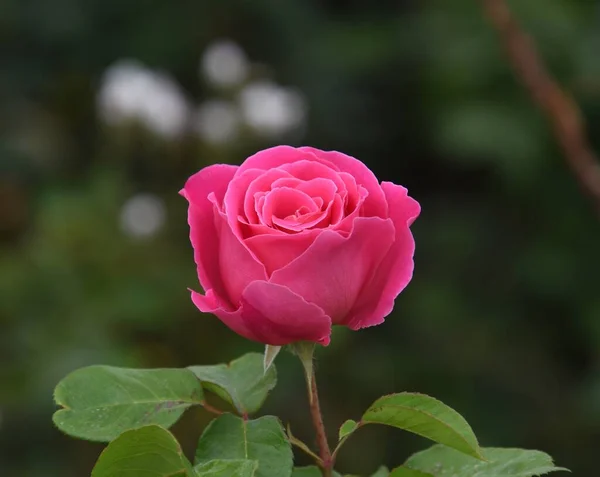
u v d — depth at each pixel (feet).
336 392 7.73
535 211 8.54
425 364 8.13
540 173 8.06
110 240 7.16
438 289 8.42
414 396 2.65
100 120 8.14
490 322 8.39
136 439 2.58
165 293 7.01
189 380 2.76
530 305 8.48
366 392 7.83
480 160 8.59
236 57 8.27
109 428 2.70
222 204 2.76
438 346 8.26
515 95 8.01
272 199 2.70
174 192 8.17
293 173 2.75
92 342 6.44
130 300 6.81
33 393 6.16
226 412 2.72
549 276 8.09
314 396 2.72
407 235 2.73
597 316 7.85
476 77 8.14
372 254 2.71
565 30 7.77
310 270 2.67
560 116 4.73
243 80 8.25
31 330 6.48
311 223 2.69
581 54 7.73
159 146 8.06
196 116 8.31
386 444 7.73
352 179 2.73
